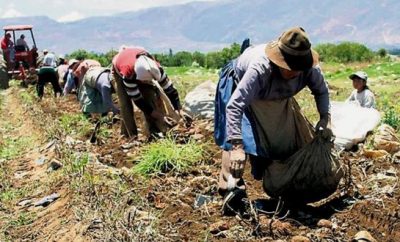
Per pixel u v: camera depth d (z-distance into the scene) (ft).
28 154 37.17
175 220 19.39
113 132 37.37
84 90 40.96
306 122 20.08
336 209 19.98
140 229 17.79
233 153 18.40
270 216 19.45
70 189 24.57
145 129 32.65
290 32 18.07
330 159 19.47
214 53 152.56
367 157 26.73
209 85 37.78
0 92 89.81
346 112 29.45
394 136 28.78
